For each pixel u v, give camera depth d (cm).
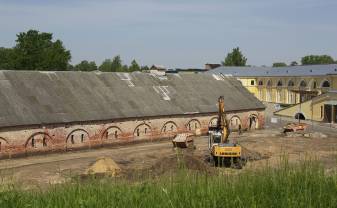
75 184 929
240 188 809
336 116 7094
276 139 5469
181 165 1030
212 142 3972
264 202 737
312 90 8531
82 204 760
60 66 10262
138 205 755
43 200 818
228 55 14588
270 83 10106
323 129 6469
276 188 798
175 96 5909
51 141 4453
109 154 4453
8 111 4266
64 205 775
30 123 4256
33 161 4059
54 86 4978
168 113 5450
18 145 4209
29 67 9962
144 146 5038
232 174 964
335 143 5078
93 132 4788
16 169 3609
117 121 4984
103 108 4991
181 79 6419
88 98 5053
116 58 17138
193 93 6181
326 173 916
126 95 5447
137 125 5181
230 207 728
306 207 711
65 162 4006
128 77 5862
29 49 9975
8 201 799
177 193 783
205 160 3762
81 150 4691
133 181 1071
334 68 8419
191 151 4612
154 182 907
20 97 4541
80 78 5350
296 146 4781
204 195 764
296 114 7925
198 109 5834
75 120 4597
